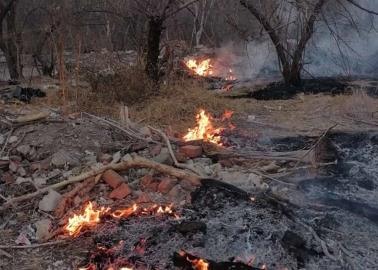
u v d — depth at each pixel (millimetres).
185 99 7902
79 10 10602
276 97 9438
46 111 6352
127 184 4891
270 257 3793
